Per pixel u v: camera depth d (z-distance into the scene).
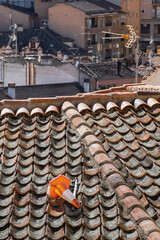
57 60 59.25
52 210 7.84
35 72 59.34
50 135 9.23
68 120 9.54
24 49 80.38
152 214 8.23
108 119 9.96
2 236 7.55
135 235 7.32
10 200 8.03
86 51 94.94
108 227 7.52
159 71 18.09
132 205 7.58
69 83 58.16
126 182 8.62
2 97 48.97
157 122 10.15
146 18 114.75
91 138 8.97
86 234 7.51
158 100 10.73
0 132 9.35
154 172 8.92
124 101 10.44
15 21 102.12
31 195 8.10
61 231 7.59
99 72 60.56
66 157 8.74
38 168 8.62
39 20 106.25
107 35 100.06
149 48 70.75
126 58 66.19
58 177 7.81
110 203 7.82
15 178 8.35
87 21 95.88
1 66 59.62
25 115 9.72
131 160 9.08
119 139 9.47
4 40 91.25
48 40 89.94
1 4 102.00
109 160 8.45
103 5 102.38
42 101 9.97
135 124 9.99
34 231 7.63
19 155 8.85
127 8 104.50
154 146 9.50
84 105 10.11
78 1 100.75
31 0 118.19
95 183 8.15
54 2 106.19
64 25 97.38
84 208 7.84
